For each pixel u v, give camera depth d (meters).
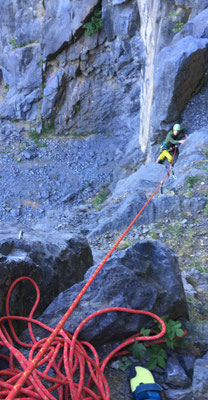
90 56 22.78
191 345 2.63
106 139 23.36
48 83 23.94
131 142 22.03
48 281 2.96
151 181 9.97
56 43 22.64
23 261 2.60
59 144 23.48
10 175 20.67
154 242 2.95
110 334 2.44
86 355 2.25
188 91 13.53
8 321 2.46
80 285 2.70
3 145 23.31
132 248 2.82
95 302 2.55
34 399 1.89
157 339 2.53
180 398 2.18
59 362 2.26
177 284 2.76
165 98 13.27
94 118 23.86
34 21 23.64
